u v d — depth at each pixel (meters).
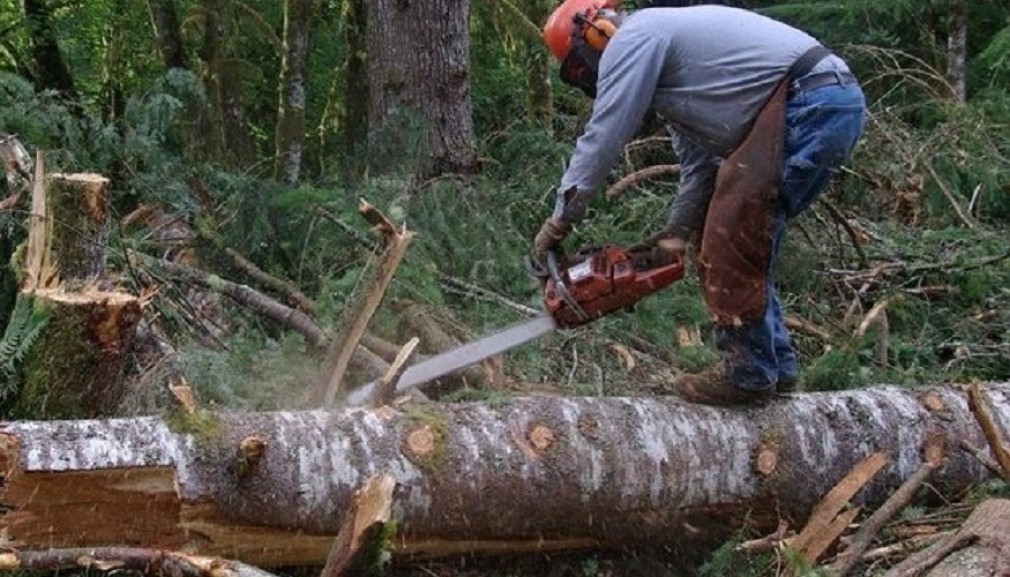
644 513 3.42
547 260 3.53
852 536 3.50
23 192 4.26
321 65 10.65
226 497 2.93
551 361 4.43
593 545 3.47
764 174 3.35
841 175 6.56
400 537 3.18
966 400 3.94
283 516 3.00
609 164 3.38
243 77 9.39
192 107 8.15
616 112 3.35
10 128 5.12
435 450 3.16
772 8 9.54
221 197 5.88
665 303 4.74
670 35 3.39
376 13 6.75
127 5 9.25
